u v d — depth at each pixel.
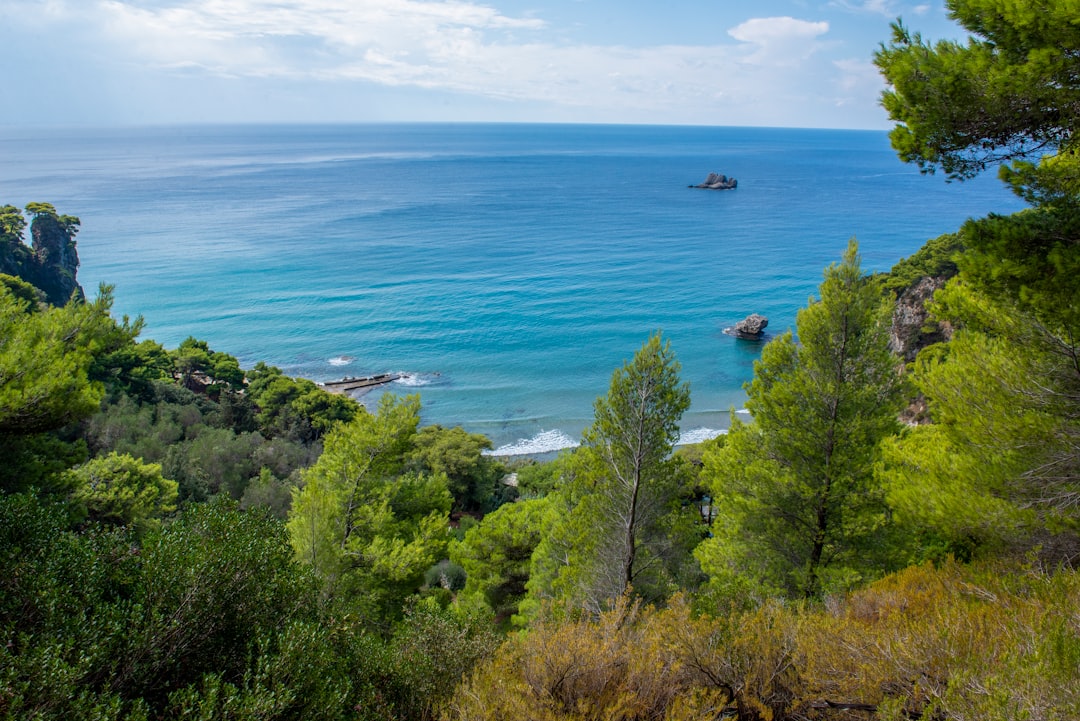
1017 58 6.25
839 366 12.89
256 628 6.73
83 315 12.18
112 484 20.38
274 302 88.06
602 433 14.32
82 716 4.84
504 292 95.12
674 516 14.52
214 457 34.97
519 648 6.96
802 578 12.59
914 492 9.66
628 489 14.07
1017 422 8.48
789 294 93.12
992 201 199.75
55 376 10.47
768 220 162.62
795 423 13.07
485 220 164.38
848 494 12.60
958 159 7.00
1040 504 8.44
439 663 8.68
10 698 4.70
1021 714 4.08
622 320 81.56
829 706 5.56
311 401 47.72
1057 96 5.99
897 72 6.65
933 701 4.75
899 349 44.22
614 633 6.90
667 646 6.38
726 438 16.11
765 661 6.09
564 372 65.50
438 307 87.19
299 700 6.13
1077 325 6.72
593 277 104.12
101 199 199.75
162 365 52.16
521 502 24.88
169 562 6.60
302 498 15.91
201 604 6.50
